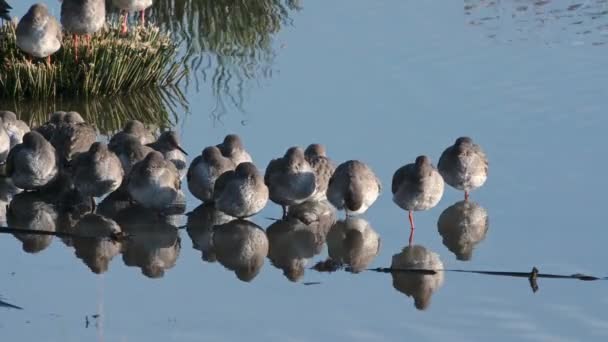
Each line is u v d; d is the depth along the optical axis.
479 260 16.72
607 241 17.12
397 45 25.69
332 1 28.84
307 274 16.41
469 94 22.94
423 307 15.20
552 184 19.02
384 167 19.80
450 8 28.02
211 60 25.88
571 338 14.29
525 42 25.64
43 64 23.41
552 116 21.77
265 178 18.38
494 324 14.71
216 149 18.47
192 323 14.73
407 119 21.88
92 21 23.48
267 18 28.09
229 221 18.25
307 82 24.02
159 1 29.53
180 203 18.89
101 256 16.97
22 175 18.67
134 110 23.39
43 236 17.64
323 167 18.69
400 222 18.20
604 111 21.91
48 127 20.02
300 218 18.34
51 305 15.23
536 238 17.31
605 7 27.70
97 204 18.81
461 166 18.19
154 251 17.19
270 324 14.72
